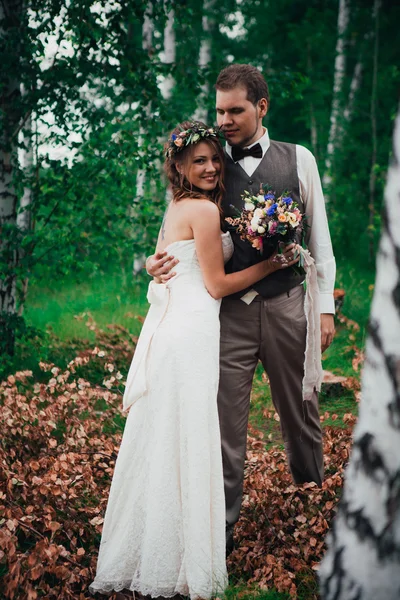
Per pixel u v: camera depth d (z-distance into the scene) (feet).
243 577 9.07
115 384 14.62
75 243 18.80
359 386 16.25
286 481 10.72
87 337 20.72
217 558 8.64
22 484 10.13
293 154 9.61
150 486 8.57
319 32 40.68
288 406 9.95
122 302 25.20
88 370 17.74
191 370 8.63
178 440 8.61
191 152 9.02
